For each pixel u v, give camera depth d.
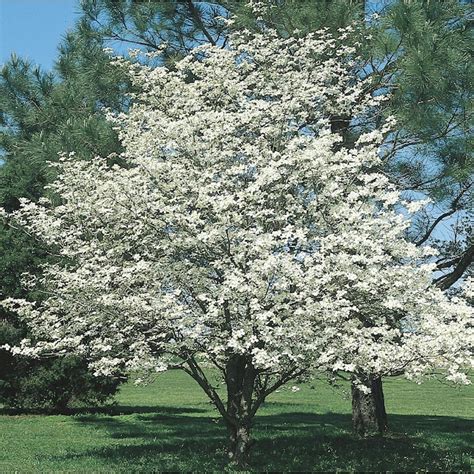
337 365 7.79
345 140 12.66
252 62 11.15
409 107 11.23
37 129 16.25
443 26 11.40
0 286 17.56
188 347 8.69
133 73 11.19
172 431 15.64
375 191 9.40
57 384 18.92
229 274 8.20
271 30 11.02
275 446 12.41
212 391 9.66
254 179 9.45
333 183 8.65
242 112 10.10
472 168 11.69
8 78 16.02
